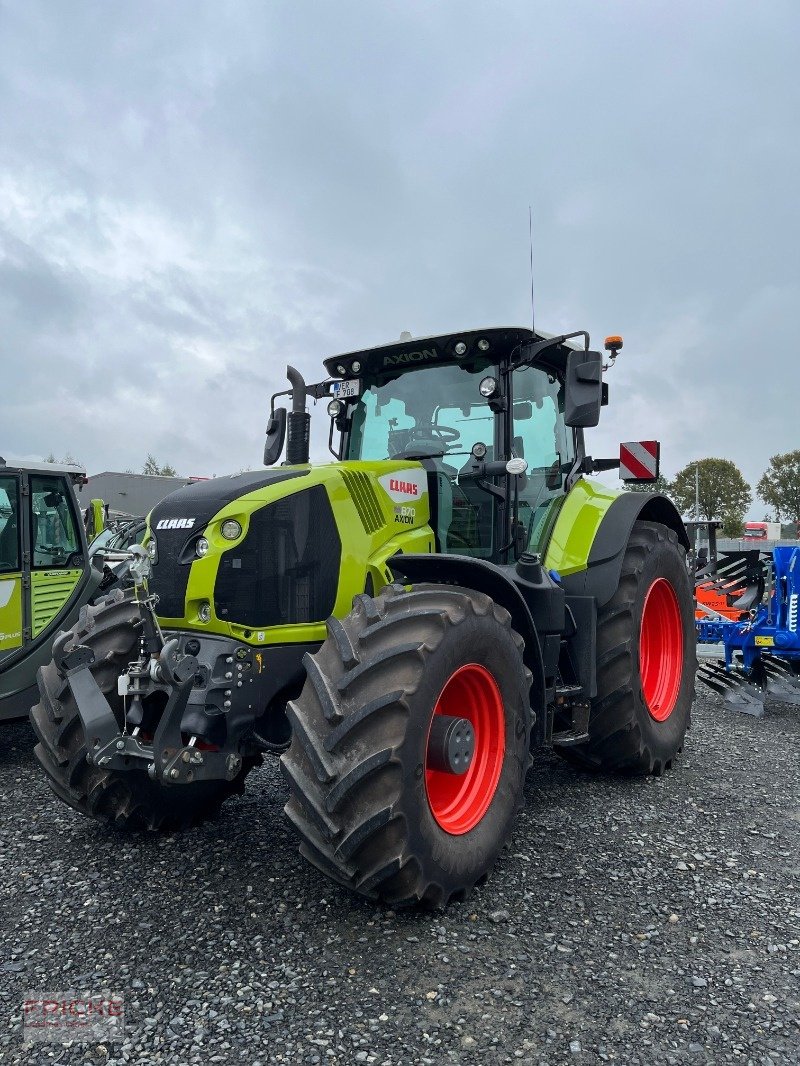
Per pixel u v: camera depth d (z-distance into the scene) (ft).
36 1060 6.77
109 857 11.09
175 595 10.14
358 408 14.61
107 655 10.97
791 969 8.20
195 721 9.62
